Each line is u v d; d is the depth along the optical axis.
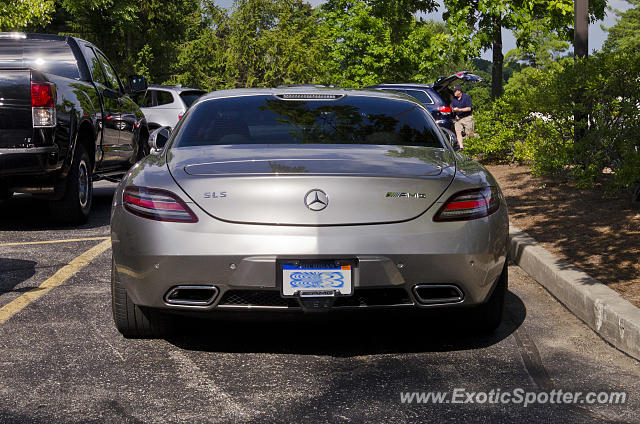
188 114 5.00
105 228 8.70
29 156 7.93
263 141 4.55
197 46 49.31
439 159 4.35
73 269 6.40
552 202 9.34
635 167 8.20
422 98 15.67
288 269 3.78
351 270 3.79
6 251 7.21
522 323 4.82
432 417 3.27
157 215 3.91
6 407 3.38
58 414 3.30
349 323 4.75
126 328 4.35
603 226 7.50
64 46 9.55
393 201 3.88
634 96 9.39
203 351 4.20
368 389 3.62
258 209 3.82
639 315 4.29
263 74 45.41
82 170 8.93
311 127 4.71
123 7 46.44
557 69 10.48
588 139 9.54
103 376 3.79
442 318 4.44
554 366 3.99
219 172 3.96
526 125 11.80
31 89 7.93
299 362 4.02
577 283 5.09
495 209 4.12
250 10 44.53
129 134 10.58
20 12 23.09
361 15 35.78
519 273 6.34
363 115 4.90
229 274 3.80
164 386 3.66
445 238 3.88
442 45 17.56
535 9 17.72
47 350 4.21
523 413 3.33
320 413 3.31
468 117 16.17
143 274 3.94
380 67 36.59
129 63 48.31
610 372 3.90
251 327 4.66
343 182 3.86
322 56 43.84
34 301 5.32
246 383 3.70
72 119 8.45
